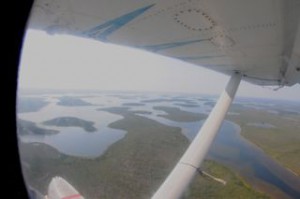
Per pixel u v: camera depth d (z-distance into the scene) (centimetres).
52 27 504
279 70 1082
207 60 1109
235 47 776
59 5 423
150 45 860
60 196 1047
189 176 883
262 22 521
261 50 775
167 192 830
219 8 453
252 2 419
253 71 1223
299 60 805
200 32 625
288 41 644
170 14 499
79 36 710
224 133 11019
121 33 693
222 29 586
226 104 1166
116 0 421
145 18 536
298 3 410
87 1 423
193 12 482
